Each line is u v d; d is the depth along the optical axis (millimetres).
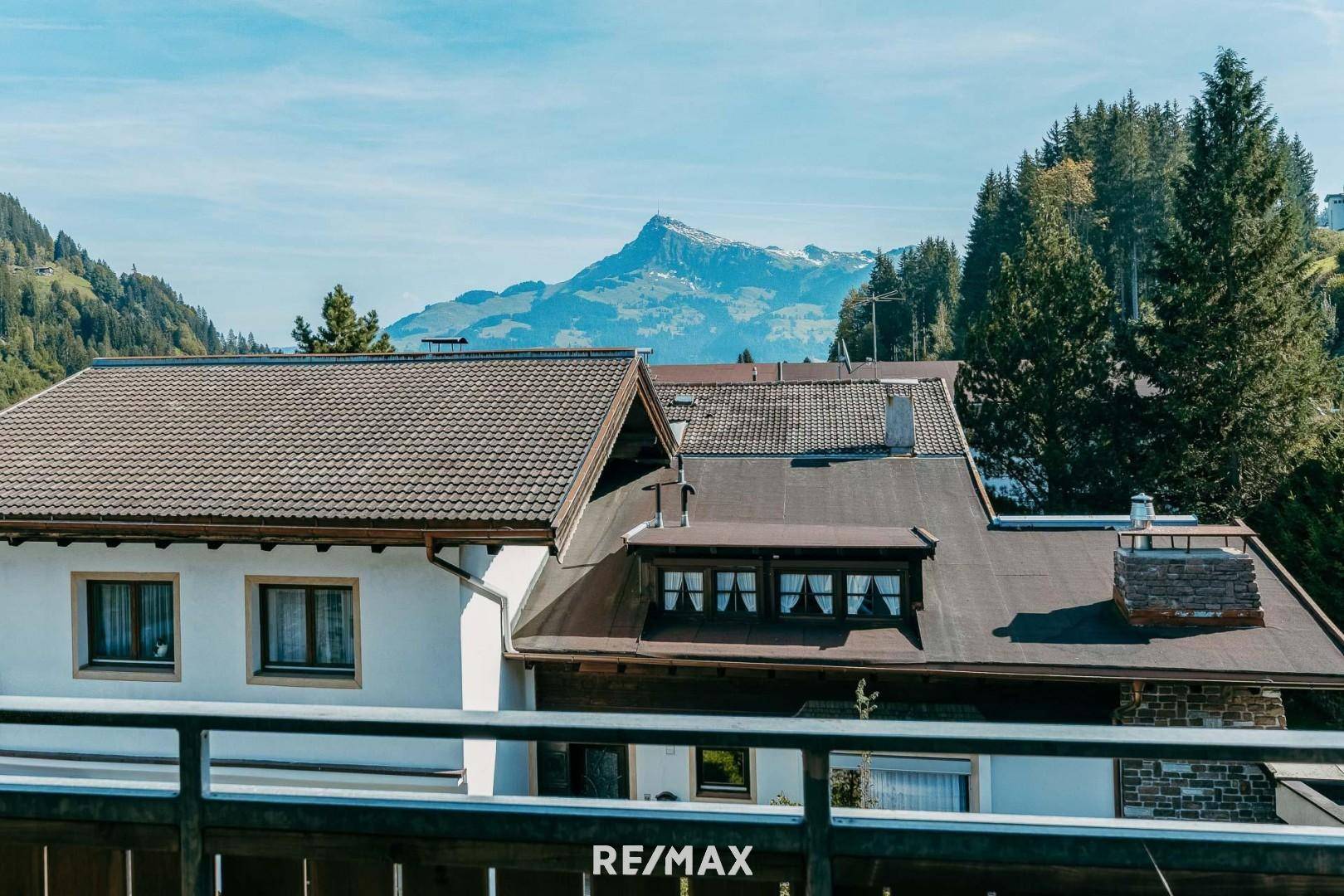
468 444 14328
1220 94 35906
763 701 14367
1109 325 35688
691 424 22203
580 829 2170
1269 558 15578
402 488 13164
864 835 2061
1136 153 82750
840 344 53719
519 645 14555
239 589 13508
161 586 13938
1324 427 32500
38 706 2324
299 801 2283
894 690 14023
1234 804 12750
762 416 22250
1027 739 1967
